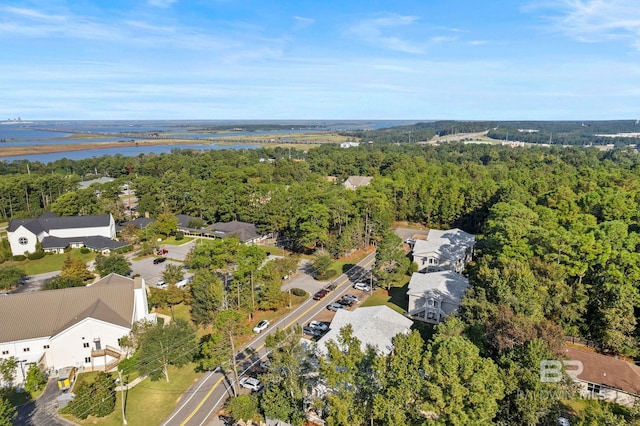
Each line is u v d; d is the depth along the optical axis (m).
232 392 39.66
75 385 40.34
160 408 37.41
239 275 53.47
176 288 57.34
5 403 30.98
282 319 53.88
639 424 26.88
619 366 37.59
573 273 47.12
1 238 86.50
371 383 30.06
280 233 92.75
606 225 53.28
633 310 42.38
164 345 42.00
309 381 34.62
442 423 25.70
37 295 46.31
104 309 45.78
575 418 31.02
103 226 87.69
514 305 37.66
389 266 65.50
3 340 41.28
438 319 51.06
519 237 52.38
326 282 66.38
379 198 86.19
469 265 72.69
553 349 33.59
